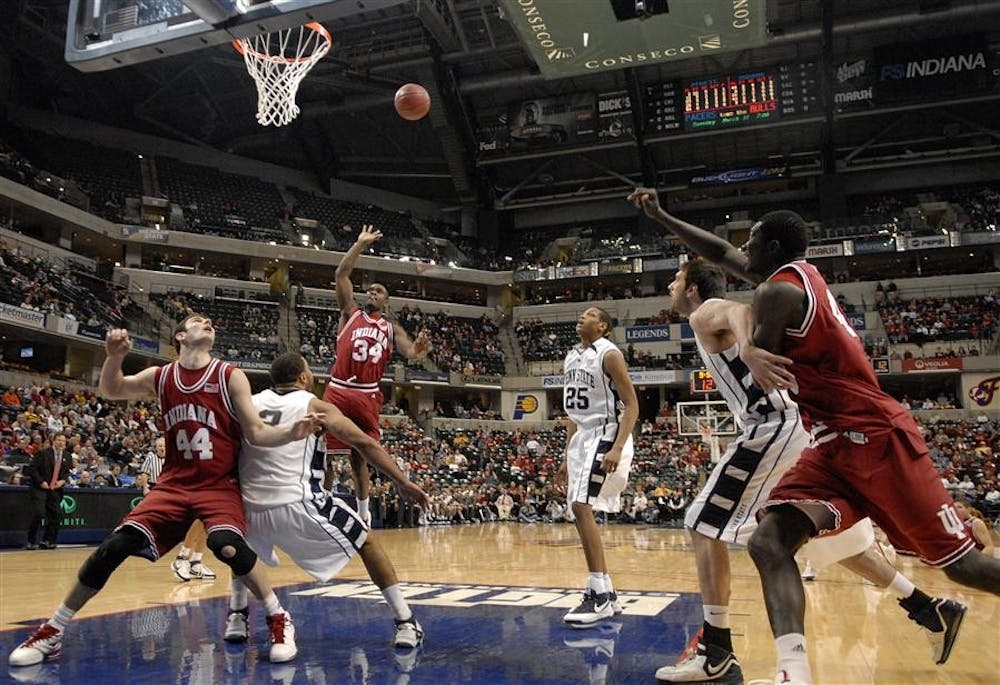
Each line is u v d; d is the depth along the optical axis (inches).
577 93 1266.0
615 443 164.2
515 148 1298.0
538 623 159.6
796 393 96.0
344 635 146.6
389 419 1058.7
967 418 973.2
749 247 105.7
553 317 1304.1
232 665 119.8
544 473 971.3
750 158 1320.1
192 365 133.6
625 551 393.4
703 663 110.1
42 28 1024.2
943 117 1208.2
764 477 114.2
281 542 134.9
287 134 1352.1
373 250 1284.4
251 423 128.8
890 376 1056.8
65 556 349.1
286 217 1294.3
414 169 1418.6
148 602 192.1
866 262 1225.4
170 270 1144.2
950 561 88.4
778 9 1067.3
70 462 412.8
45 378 764.6
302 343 1109.1
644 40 648.4
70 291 886.4
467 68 1206.9
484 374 1197.1
